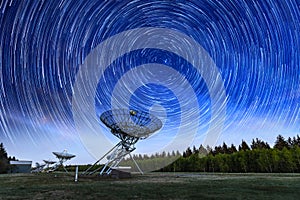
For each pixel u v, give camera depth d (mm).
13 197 5688
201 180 11352
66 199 5336
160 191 6758
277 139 47969
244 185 8508
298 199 5293
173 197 5586
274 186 8086
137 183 9664
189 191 6746
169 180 11453
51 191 6816
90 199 5316
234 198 5438
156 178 13297
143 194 6113
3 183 9789
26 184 9250
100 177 13914
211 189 7246
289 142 46250
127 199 5297
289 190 6914
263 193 6281
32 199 5371
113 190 7027
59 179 12234
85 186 8328
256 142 50938
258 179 11664
